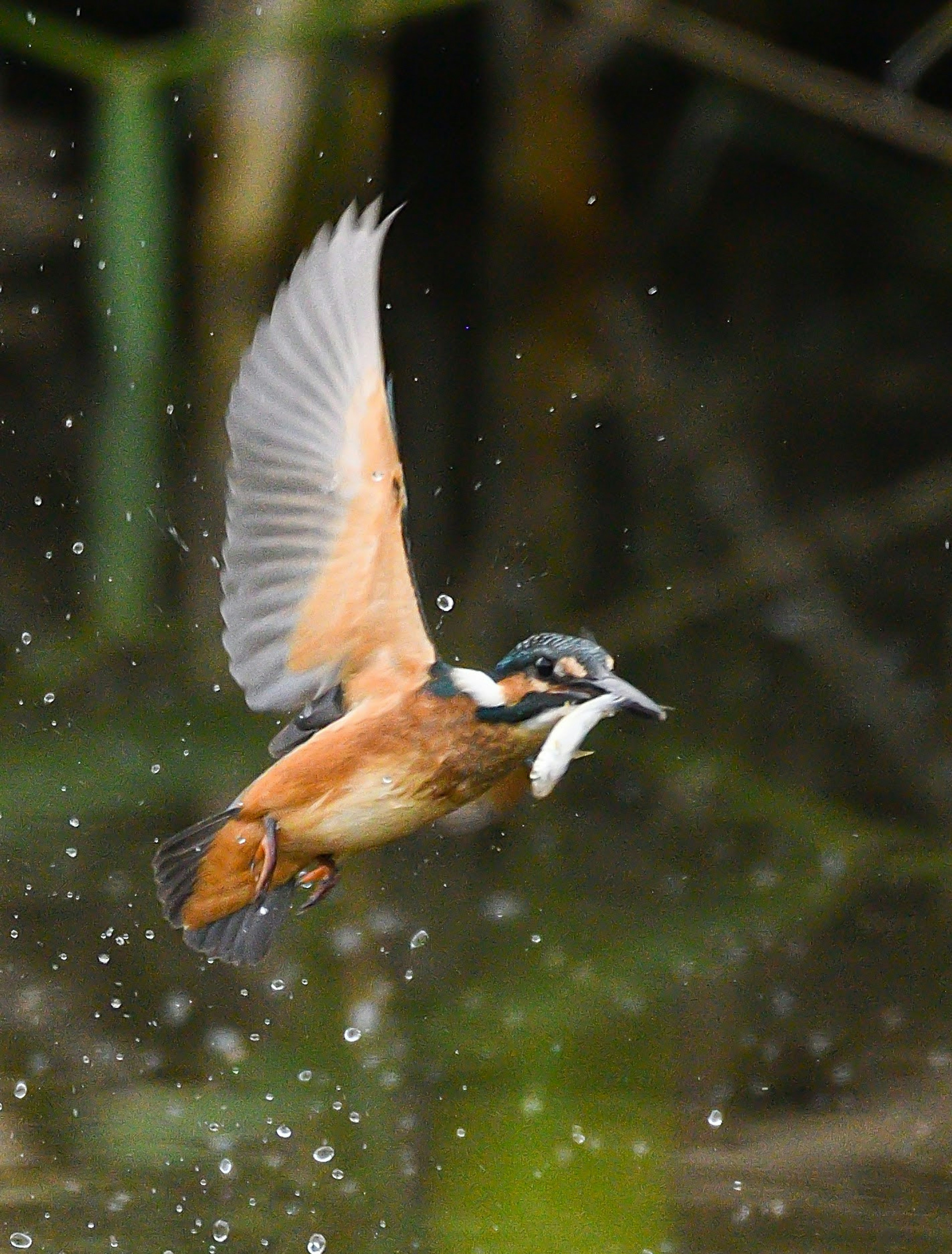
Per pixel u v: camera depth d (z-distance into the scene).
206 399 13.56
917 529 14.88
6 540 15.71
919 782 12.86
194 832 5.82
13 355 16.08
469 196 16.56
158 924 9.72
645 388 15.87
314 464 5.95
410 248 16.70
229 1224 6.45
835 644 14.18
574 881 10.91
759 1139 7.20
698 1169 6.96
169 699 12.38
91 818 10.73
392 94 15.91
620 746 12.88
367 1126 7.34
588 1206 6.51
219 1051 8.19
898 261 16.48
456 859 11.39
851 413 16.33
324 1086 7.83
